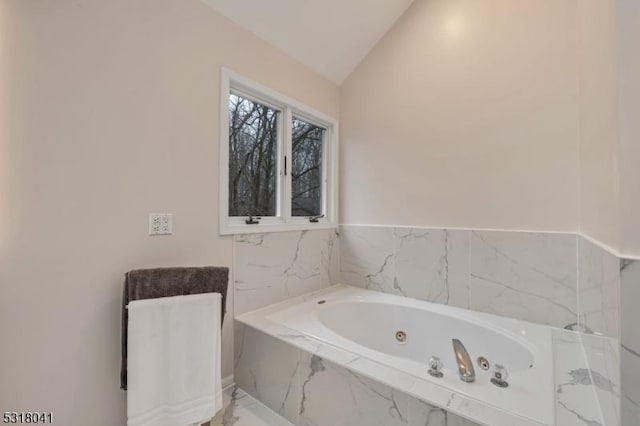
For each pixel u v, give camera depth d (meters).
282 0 1.77
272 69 2.00
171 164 1.49
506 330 1.61
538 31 1.67
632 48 0.77
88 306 1.23
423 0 2.12
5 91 1.04
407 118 2.20
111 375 1.30
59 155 1.15
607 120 0.96
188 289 1.37
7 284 1.05
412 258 2.16
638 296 0.75
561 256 1.60
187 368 1.31
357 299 2.18
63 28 1.16
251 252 1.88
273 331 1.59
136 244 1.37
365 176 2.43
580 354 1.33
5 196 1.05
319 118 2.40
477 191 1.88
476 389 1.07
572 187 1.57
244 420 1.47
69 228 1.18
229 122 1.83
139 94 1.38
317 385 1.35
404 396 1.08
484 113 1.85
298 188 2.33
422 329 1.95
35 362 1.11
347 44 2.25
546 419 0.91
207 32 1.64
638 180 0.75
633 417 0.75
